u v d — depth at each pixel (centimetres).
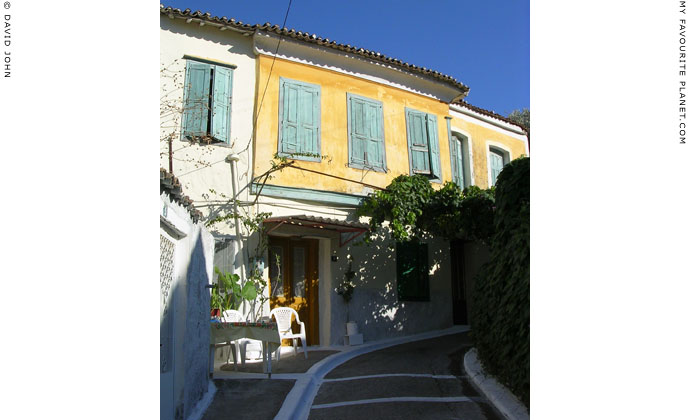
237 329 669
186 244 505
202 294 566
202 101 920
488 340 621
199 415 505
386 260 1095
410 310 1119
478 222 1062
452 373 692
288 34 988
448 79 1208
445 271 1209
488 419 494
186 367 478
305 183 991
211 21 931
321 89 1052
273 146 970
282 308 864
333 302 995
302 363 779
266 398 570
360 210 1035
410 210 1017
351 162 1059
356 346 958
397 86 1164
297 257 1010
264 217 921
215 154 917
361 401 571
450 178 1218
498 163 1434
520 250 529
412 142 1162
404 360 797
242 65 975
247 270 905
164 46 912
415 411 523
